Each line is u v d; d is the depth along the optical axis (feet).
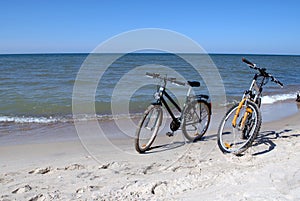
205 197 9.46
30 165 14.38
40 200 10.07
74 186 11.40
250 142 14.73
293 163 12.34
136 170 13.26
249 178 10.75
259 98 16.16
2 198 10.22
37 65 109.81
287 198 8.87
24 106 32.45
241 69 81.71
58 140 19.74
